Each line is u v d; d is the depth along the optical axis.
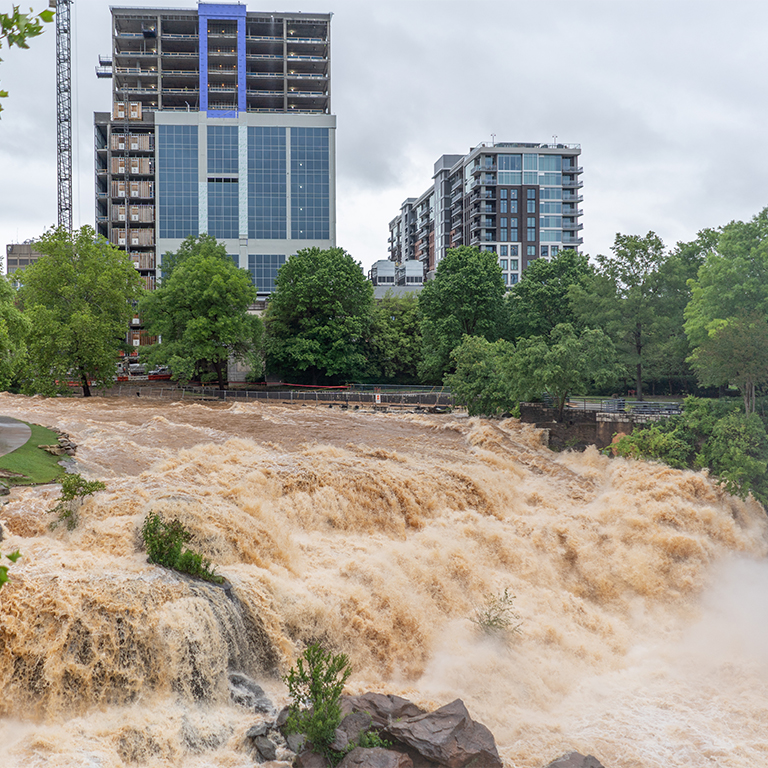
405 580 24.64
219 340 72.94
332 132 113.31
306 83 122.06
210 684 17.52
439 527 30.09
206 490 27.27
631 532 32.19
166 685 16.92
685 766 17.20
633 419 44.03
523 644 23.39
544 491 37.19
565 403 54.16
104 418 47.59
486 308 75.69
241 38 112.38
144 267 112.75
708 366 41.78
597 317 61.41
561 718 19.62
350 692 19.25
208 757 15.50
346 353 79.88
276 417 52.91
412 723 16.36
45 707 15.71
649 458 40.12
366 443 43.16
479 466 38.38
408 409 65.38
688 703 20.67
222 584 20.06
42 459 30.95
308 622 21.05
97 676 16.27
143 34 113.88
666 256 60.69
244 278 75.31
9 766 13.93
